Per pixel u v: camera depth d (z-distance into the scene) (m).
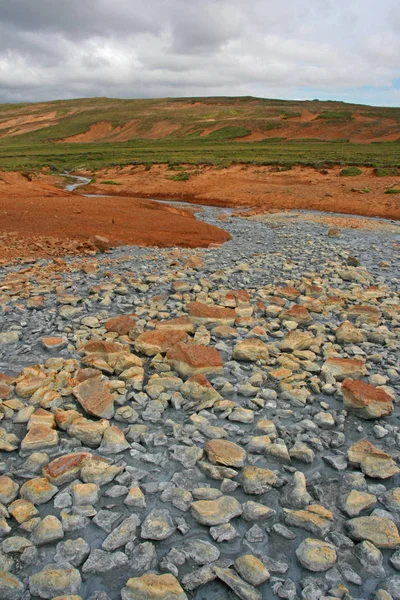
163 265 15.30
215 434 6.01
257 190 41.06
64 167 65.75
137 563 4.18
